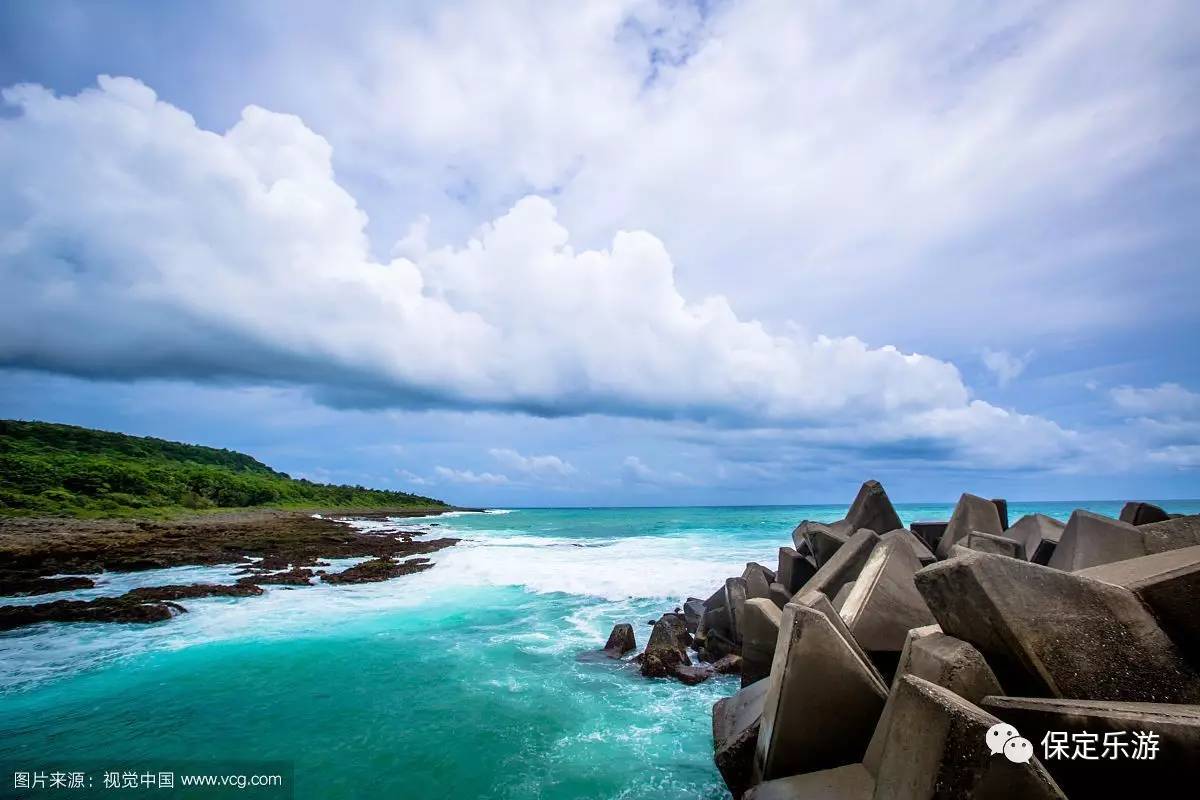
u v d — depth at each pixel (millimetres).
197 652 10664
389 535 37312
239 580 18438
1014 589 4184
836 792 4211
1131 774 3150
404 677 9117
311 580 18828
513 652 10383
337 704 8031
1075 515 8336
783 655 5074
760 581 11094
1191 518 7332
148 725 7449
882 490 13195
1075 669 3912
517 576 17875
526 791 5715
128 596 15305
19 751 6793
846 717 4711
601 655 10148
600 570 17844
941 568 4598
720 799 5535
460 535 37938
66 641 11508
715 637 10164
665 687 8578
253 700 8250
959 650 4125
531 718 7477
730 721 6309
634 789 5723
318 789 5828
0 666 9969
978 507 11617
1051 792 2861
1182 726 3037
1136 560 5070
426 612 13805
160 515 41969
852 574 8852
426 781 5934
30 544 24125
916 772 3250
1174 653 3912
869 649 6172
